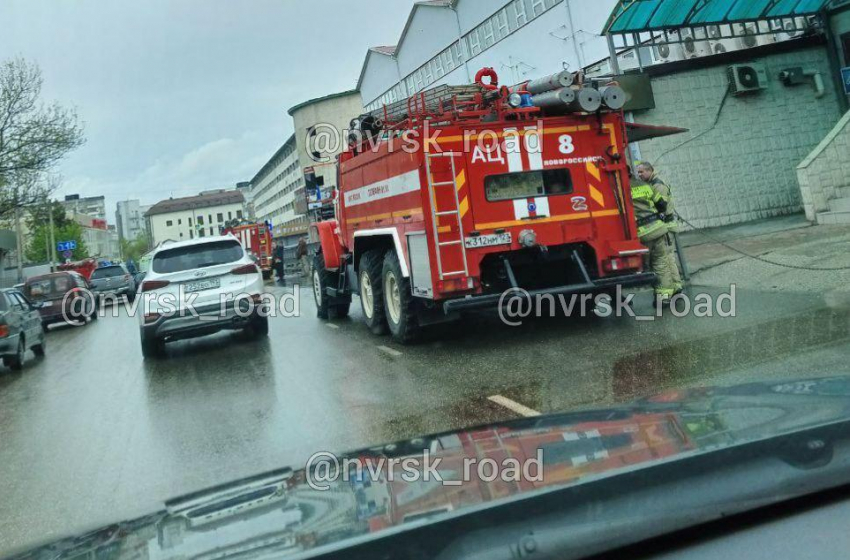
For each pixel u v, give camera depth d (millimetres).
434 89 8141
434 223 7895
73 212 133500
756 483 1650
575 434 2158
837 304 7785
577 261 8453
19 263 42656
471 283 7984
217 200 158625
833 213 13266
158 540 1729
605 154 8484
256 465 5117
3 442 6945
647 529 1530
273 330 13039
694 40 15438
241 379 8602
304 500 1870
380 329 10305
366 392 7082
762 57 16234
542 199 8234
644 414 2299
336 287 13203
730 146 16203
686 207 16047
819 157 13883
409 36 36125
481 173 8047
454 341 9234
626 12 14180
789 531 1552
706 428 1964
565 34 23594
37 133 27984
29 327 13828
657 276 8742
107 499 4816
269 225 36062
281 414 6598
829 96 16469
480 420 5574
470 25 29906
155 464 5516
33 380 11141
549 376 6746
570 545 1501
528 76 26141
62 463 5883
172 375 9570
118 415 7512
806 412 2006
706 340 7234
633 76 15172
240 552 1531
